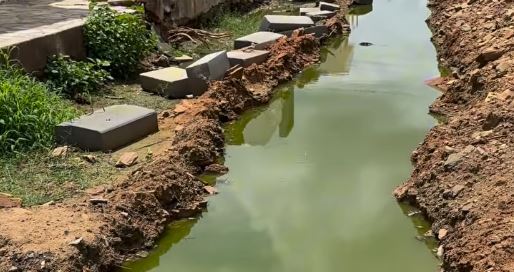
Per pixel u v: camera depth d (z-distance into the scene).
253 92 4.42
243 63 4.71
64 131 3.28
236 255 2.56
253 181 3.22
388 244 2.64
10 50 3.64
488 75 3.89
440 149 3.07
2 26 4.27
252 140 3.81
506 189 2.47
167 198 2.81
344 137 3.81
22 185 2.82
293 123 4.05
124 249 2.50
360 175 3.28
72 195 2.76
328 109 4.29
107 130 3.26
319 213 2.89
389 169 3.33
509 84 3.53
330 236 2.70
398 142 3.70
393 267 2.48
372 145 3.67
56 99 3.59
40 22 4.45
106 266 2.37
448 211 2.62
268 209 2.93
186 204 2.87
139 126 3.46
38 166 3.02
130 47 4.55
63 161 3.09
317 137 3.83
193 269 2.48
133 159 3.14
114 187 2.80
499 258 2.09
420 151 3.34
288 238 2.70
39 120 3.23
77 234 2.35
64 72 3.96
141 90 4.32
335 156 3.53
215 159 3.41
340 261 2.52
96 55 4.39
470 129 3.23
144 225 2.63
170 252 2.60
